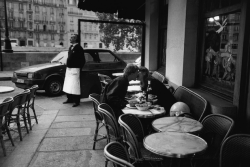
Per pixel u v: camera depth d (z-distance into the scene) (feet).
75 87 23.72
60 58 31.73
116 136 11.37
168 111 15.57
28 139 16.02
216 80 15.39
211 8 15.70
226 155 8.80
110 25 37.19
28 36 333.21
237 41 13.23
